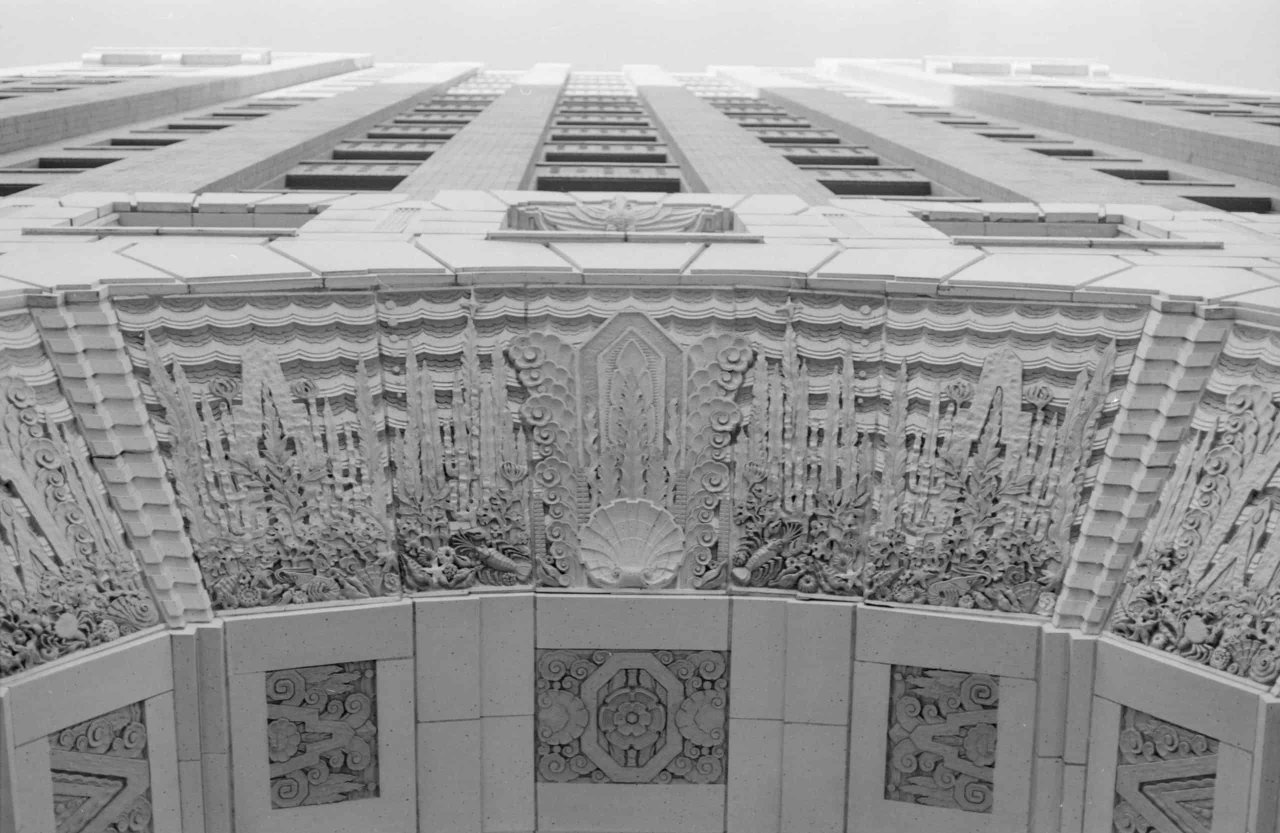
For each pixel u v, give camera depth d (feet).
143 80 145.18
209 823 41.91
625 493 44.78
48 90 132.77
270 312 42.68
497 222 54.44
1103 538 41.60
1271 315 39.55
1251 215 61.00
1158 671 39.58
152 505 41.01
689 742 44.83
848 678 43.68
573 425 44.70
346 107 119.44
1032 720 42.22
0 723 36.22
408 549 43.50
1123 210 61.21
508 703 44.32
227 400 42.19
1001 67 216.13
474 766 44.19
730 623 44.16
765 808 44.93
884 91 183.21
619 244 49.44
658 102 141.59
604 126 124.47
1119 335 42.16
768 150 93.04
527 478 44.50
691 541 44.62
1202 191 80.94
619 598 44.04
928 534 43.11
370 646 42.75
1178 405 40.96
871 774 43.78
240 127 99.96
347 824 43.27
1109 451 41.81
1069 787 41.96
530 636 44.14
